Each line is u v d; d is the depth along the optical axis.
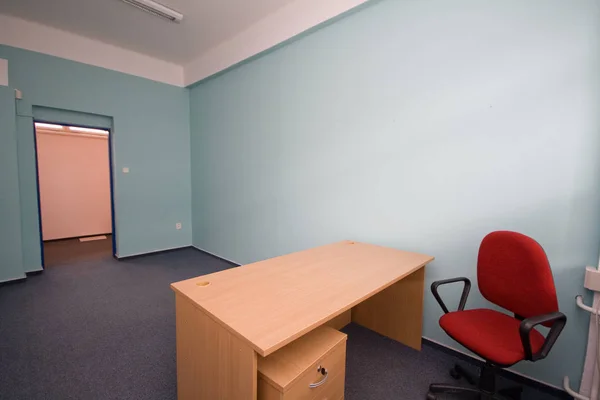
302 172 3.06
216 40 3.73
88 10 3.08
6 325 2.39
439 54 2.02
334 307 1.21
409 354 2.09
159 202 4.63
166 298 2.98
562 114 1.60
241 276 1.57
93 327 2.38
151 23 3.32
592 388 1.56
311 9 2.69
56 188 5.52
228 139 4.06
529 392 1.71
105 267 3.97
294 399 1.08
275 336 0.98
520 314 1.55
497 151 1.82
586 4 1.51
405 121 2.22
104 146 6.02
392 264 1.83
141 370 1.87
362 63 2.46
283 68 3.17
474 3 1.86
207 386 1.23
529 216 1.73
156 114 4.48
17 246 3.31
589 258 1.57
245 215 3.88
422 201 2.16
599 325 1.51
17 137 3.37
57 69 3.58
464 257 1.99
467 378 1.76
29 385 1.70
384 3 2.29
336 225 2.78
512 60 1.74
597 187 1.53
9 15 3.21
